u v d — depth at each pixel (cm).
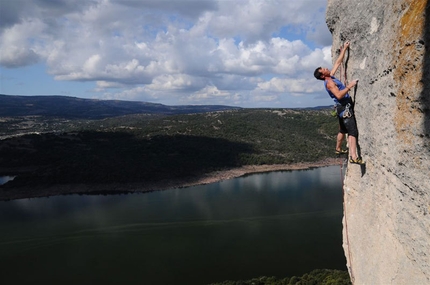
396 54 512
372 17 621
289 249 4850
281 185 8712
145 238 5522
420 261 464
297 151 13050
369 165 676
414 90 454
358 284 747
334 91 713
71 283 4228
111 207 7206
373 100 624
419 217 463
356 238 762
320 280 3672
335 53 862
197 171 10212
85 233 5803
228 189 8512
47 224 6253
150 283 4128
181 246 5162
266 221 6034
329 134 15362
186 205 7225
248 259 4612
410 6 471
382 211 611
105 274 4412
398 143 518
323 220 5959
